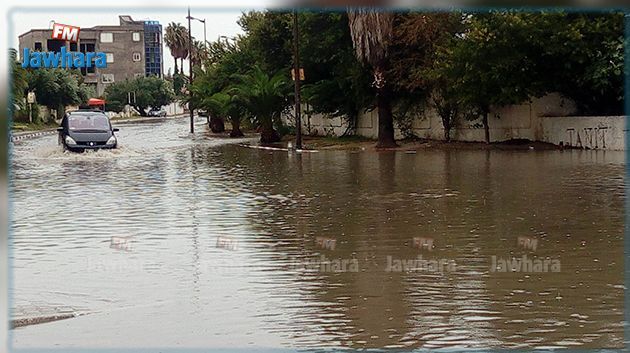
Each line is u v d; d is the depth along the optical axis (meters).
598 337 6.38
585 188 16.20
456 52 29.19
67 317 7.22
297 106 33.97
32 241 11.18
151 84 111.69
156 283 8.52
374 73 33.00
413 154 28.73
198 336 6.62
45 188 18.44
